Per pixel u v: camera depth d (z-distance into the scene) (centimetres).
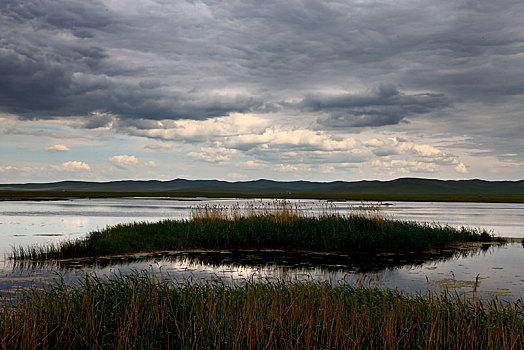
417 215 5447
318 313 899
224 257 2069
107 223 3931
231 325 853
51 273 1614
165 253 2188
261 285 1091
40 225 3703
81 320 852
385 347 804
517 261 1983
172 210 6291
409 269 1767
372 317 913
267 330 841
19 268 1730
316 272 1691
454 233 2689
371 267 1819
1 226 3609
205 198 14725
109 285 1058
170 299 977
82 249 2045
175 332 864
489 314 904
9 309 904
